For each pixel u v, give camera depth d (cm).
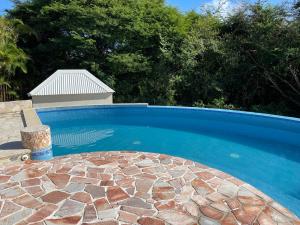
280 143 761
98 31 1441
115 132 935
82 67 1548
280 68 1184
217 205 357
